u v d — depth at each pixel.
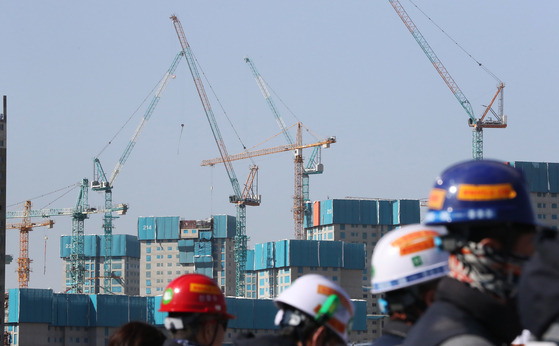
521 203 6.82
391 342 8.70
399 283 8.70
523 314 6.02
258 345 10.88
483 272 6.84
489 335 6.69
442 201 6.98
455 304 6.77
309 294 10.65
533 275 5.94
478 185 6.84
